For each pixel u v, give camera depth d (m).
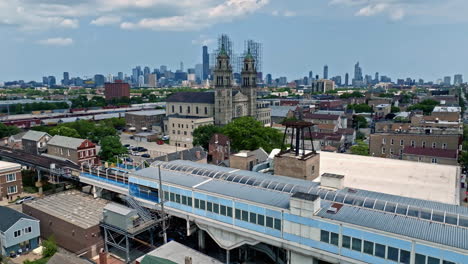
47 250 54.00
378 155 112.44
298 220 43.84
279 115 199.38
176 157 96.38
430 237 36.28
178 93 184.12
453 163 94.88
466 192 80.69
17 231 56.56
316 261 44.62
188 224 55.41
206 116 169.50
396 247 37.47
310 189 49.91
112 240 58.44
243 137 110.25
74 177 77.56
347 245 40.59
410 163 71.94
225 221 50.97
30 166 92.81
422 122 142.50
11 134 149.50
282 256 51.00
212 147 109.94
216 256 56.59
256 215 47.66
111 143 105.44
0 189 80.38
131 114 192.25
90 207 64.75
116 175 69.19
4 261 53.44
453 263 34.41
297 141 63.16
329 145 136.12
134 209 55.66
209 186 54.19
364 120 190.62
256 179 54.75
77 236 56.22
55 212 62.19
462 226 38.03
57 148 108.12
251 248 55.16
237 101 166.38
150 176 60.59
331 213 42.97
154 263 43.03
